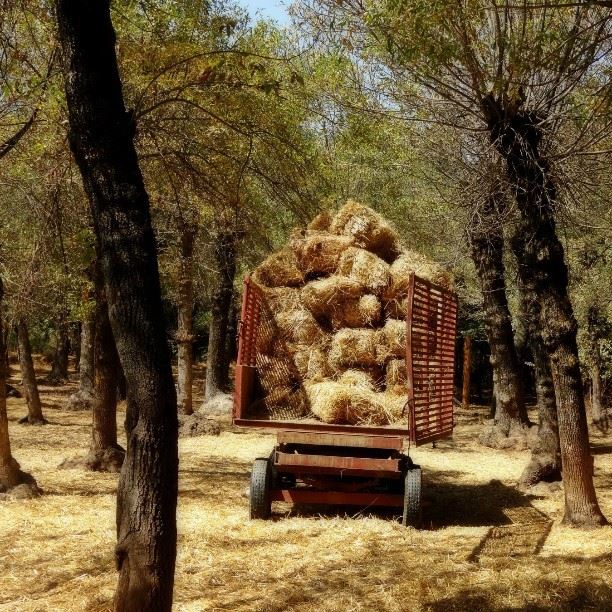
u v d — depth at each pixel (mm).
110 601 6168
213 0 11102
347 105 11266
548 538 8680
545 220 9492
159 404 4371
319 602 6273
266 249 12562
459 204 12109
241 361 8891
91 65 4426
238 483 12422
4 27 9641
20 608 6059
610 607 6148
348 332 9289
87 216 10922
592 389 22250
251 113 10336
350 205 10039
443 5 7461
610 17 7234
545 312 9383
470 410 28672
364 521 9422
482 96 9914
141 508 4328
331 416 8906
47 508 9734
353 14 10242
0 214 13211
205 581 6840
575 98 10008
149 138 11086
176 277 19578
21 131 10375
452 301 9945
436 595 6465
